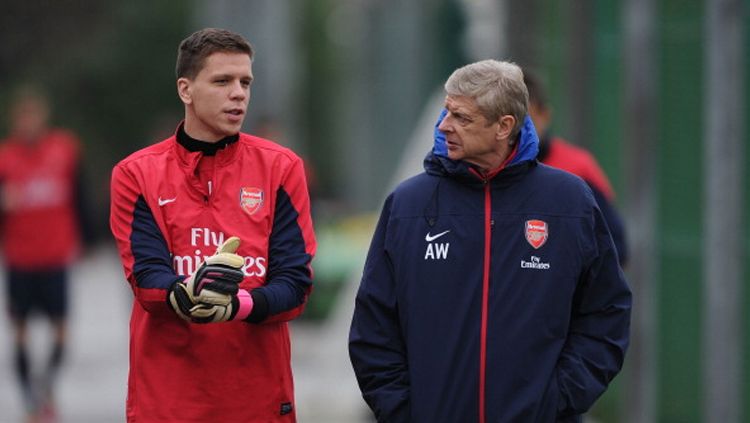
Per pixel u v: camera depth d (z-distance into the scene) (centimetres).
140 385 1997
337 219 10138
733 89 3030
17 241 4538
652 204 3534
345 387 5012
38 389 4538
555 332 1941
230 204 1980
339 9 19012
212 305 1873
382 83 10550
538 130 2753
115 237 2002
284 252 1989
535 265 1938
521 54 4388
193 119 1972
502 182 1956
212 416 1981
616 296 1984
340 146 19188
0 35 12262
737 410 3062
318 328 6588
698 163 3369
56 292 4547
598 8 3881
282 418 2025
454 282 1942
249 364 1989
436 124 2009
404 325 1972
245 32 5962
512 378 1922
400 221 1973
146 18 13638
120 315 7775
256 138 2025
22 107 4581
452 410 1934
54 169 4594
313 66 19050
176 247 1977
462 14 10381
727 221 3048
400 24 10406
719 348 3061
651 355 3584
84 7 12662
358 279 6838
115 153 14000
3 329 6769
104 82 13612
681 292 3459
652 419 3584
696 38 3375
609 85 3819
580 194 1966
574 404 1944
